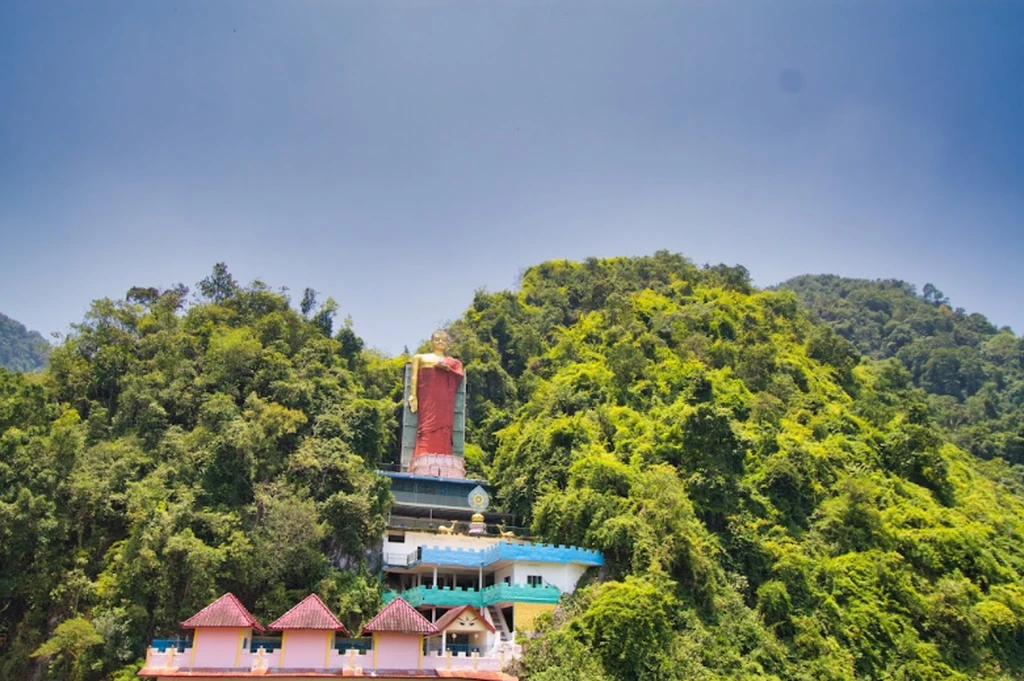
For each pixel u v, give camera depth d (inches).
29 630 2399.1
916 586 3132.4
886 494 3619.6
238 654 2053.4
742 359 4527.6
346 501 2817.4
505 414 4328.3
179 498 2699.3
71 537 2620.6
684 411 3531.0
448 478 3467.0
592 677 2251.5
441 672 2172.7
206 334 3777.1
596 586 2618.1
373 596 2628.0
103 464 2785.4
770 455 3585.1
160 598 2425.0
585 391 4052.7
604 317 5054.1
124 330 3703.3
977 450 5880.9
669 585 2635.3
